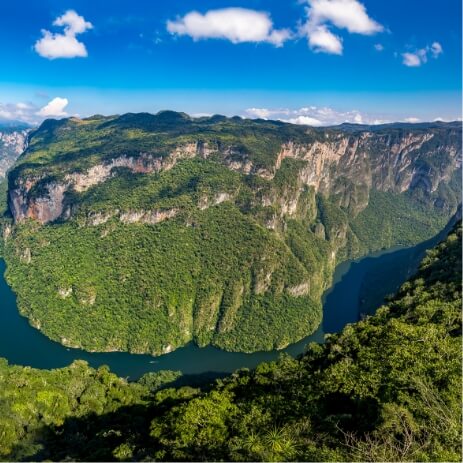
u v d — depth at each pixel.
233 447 31.53
